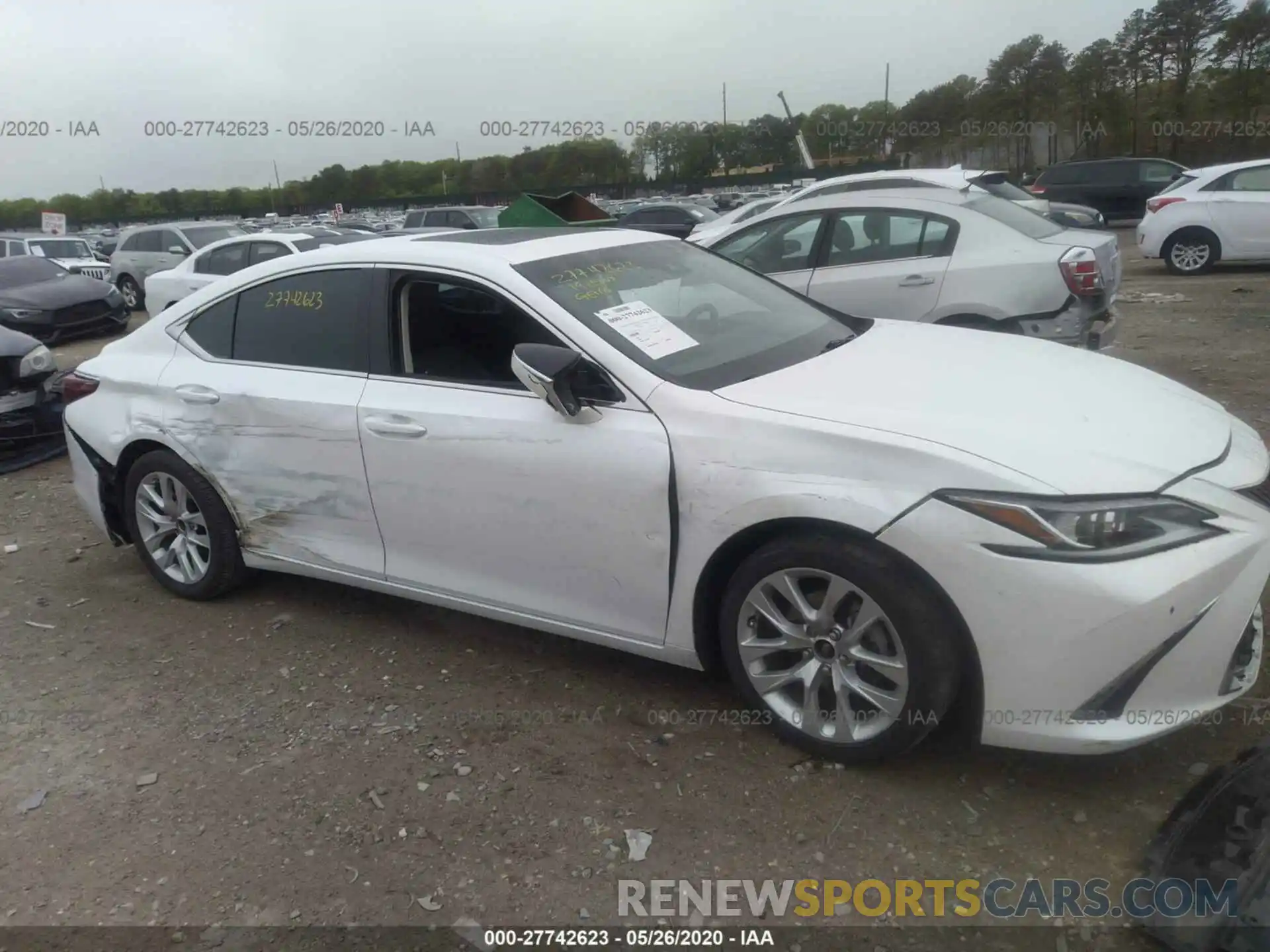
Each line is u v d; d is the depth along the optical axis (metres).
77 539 5.41
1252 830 2.51
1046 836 2.66
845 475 2.75
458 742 3.27
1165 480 2.63
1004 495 2.56
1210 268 13.77
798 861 2.63
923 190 6.87
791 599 2.92
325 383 3.80
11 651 4.10
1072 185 23.64
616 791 2.96
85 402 4.56
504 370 3.42
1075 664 2.55
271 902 2.61
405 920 2.52
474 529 3.48
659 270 3.88
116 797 3.08
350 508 3.81
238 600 4.50
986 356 3.50
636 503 3.08
